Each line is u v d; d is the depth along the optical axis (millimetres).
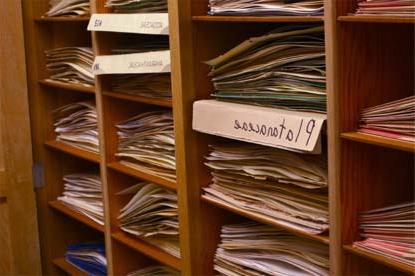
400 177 1688
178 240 2281
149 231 2342
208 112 1889
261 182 1864
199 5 1973
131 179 2541
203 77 2006
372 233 1584
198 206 2049
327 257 1748
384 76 1604
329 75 1520
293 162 1747
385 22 1460
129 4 2227
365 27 1551
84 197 2879
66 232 3125
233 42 2043
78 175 2975
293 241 1857
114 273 2537
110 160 2496
